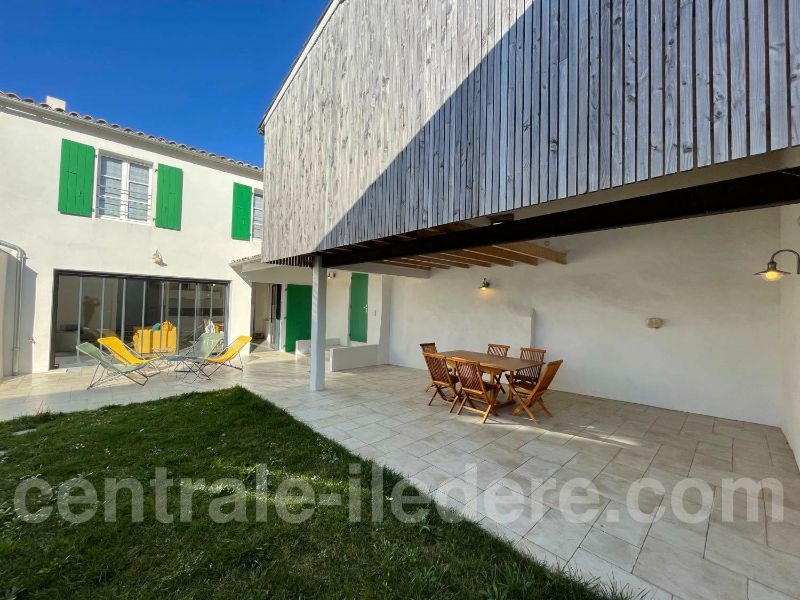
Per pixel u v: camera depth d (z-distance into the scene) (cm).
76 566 191
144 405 487
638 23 192
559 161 222
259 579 186
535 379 529
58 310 704
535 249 537
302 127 513
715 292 486
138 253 792
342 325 1035
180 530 223
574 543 221
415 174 329
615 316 568
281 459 325
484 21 272
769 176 196
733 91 162
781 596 181
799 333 329
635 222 243
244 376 703
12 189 646
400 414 475
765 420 449
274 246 579
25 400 509
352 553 208
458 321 763
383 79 371
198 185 883
